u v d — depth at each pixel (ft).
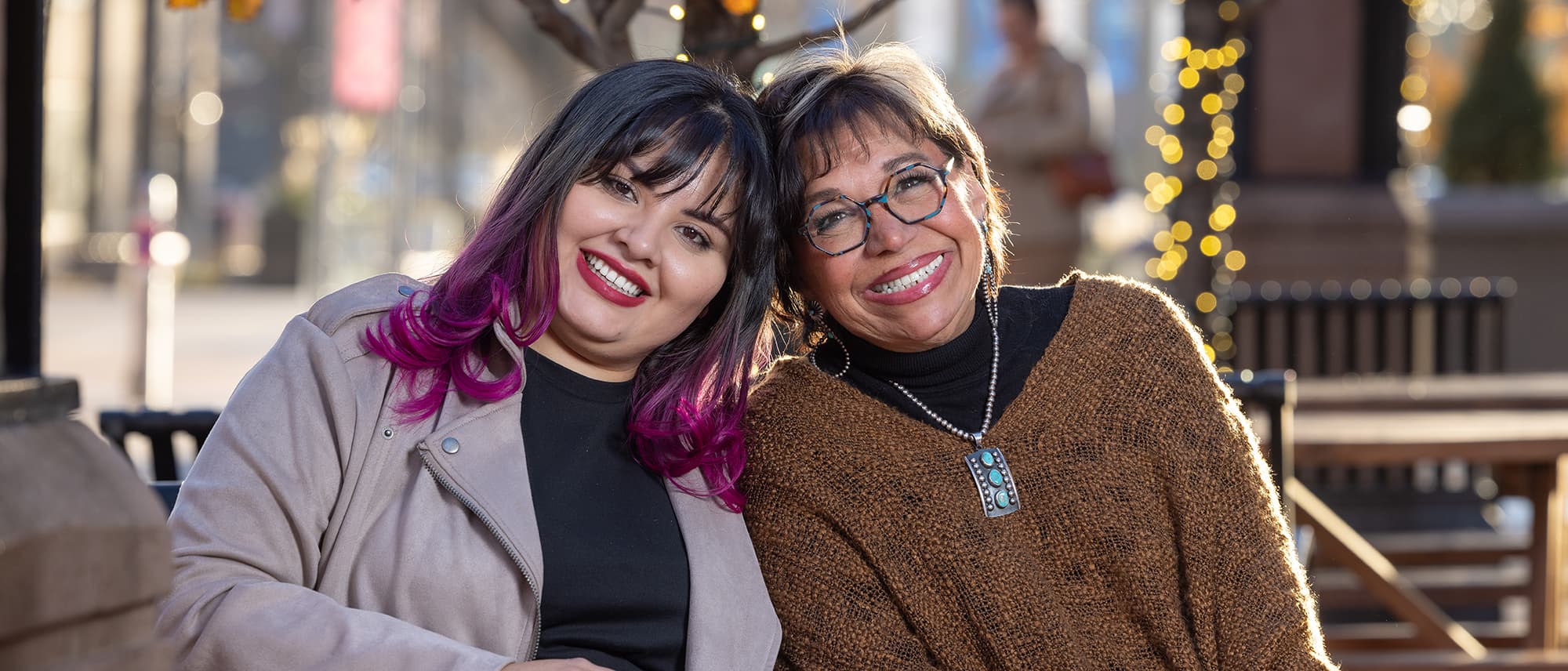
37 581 4.12
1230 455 8.15
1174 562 7.99
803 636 7.76
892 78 7.94
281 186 85.92
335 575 6.73
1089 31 91.81
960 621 7.79
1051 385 8.14
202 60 90.43
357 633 6.27
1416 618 13.30
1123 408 8.14
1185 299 16.29
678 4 9.24
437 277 7.86
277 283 81.76
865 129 7.76
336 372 6.87
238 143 110.73
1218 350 15.87
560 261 7.22
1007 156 19.53
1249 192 22.21
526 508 6.88
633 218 7.18
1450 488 18.61
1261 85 22.29
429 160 87.10
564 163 7.15
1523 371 29.86
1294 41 22.18
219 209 86.74
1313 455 12.39
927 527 7.81
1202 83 15.87
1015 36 19.63
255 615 6.29
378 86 57.11
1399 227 22.09
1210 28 15.79
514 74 100.68
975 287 8.01
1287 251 22.09
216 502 6.59
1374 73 22.24
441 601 6.71
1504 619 17.47
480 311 7.09
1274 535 8.14
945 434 8.05
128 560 4.47
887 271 7.79
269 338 47.32
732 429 7.81
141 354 31.45
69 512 4.27
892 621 7.77
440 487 6.93
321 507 6.75
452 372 7.01
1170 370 8.28
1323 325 18.22
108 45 87.97
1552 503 13.61
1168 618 7.89
